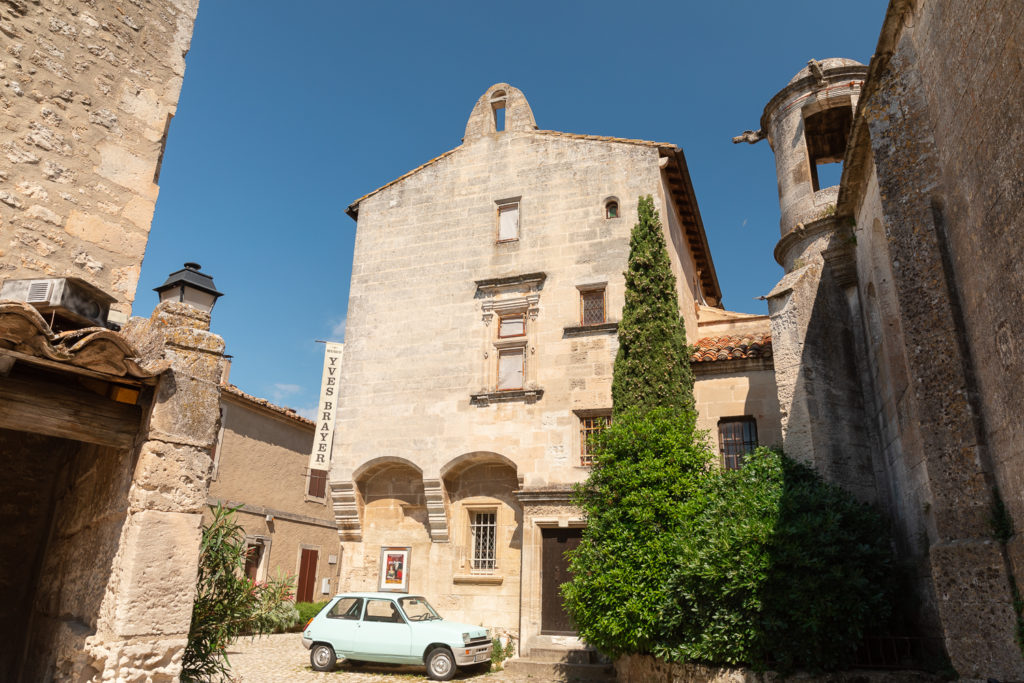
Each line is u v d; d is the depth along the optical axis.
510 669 14.20
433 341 17.83
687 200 18.66
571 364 16.42
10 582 7.84
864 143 11.20
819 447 12.31
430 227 18.94
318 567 25.27
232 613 7.77
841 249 13.77
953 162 7.53
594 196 17.55
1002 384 6.59
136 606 5.57
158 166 8.17
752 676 9.35
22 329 5.21
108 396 6.46
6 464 7.98
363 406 17.94
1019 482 6.37
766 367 15.25
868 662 9.40
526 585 15.12
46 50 7.31
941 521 7.44
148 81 8.20
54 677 6.46
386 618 14.16
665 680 10.55
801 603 9.26
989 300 6.73
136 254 7.74
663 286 15.23
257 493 22.50
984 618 6.80
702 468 12.18
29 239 6.87
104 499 6.62
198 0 8.96
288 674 13.70
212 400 6.43
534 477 15.86
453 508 16.95
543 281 17.28
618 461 12.27
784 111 15.84
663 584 10.50
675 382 14.45
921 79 8.39
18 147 6.94
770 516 10.34
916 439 9.73
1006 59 6.03
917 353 7.84
